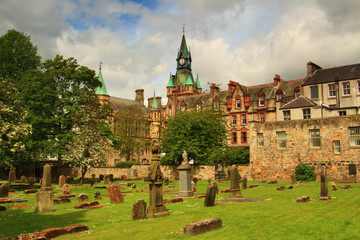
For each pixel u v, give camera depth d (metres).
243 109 74.81
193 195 25.64
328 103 53.72
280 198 21.64
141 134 85.88
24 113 36.09
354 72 52.78
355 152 35.69
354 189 26.81
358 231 11.56
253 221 13.61
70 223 14.70
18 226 14.30
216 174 46.84
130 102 125.81
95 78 53.06
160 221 14.34
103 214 17.03
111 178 50.09
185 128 53.59
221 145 53.78
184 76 156.12
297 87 66.56
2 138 32.62
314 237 10.88
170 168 56.12
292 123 40.62
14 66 53.16
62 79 50.47
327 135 37.81
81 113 42.62
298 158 39.72
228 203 19.81
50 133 48.06
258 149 43.22
